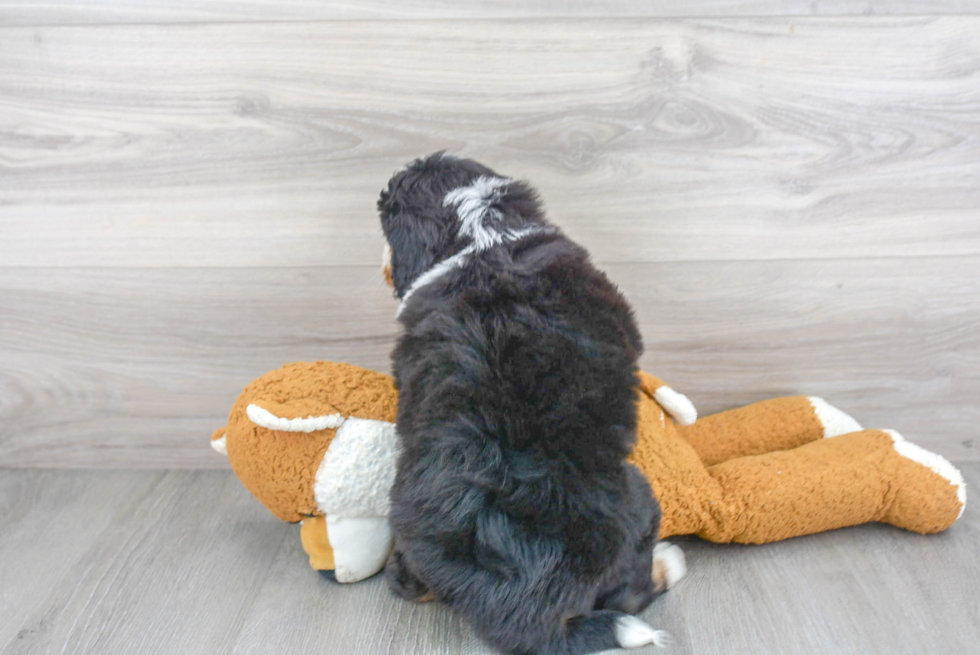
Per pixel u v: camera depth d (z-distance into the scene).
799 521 1.10
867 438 1.18
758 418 1.28
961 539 1.13
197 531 1.25
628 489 0.90
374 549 1.08
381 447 1.02
